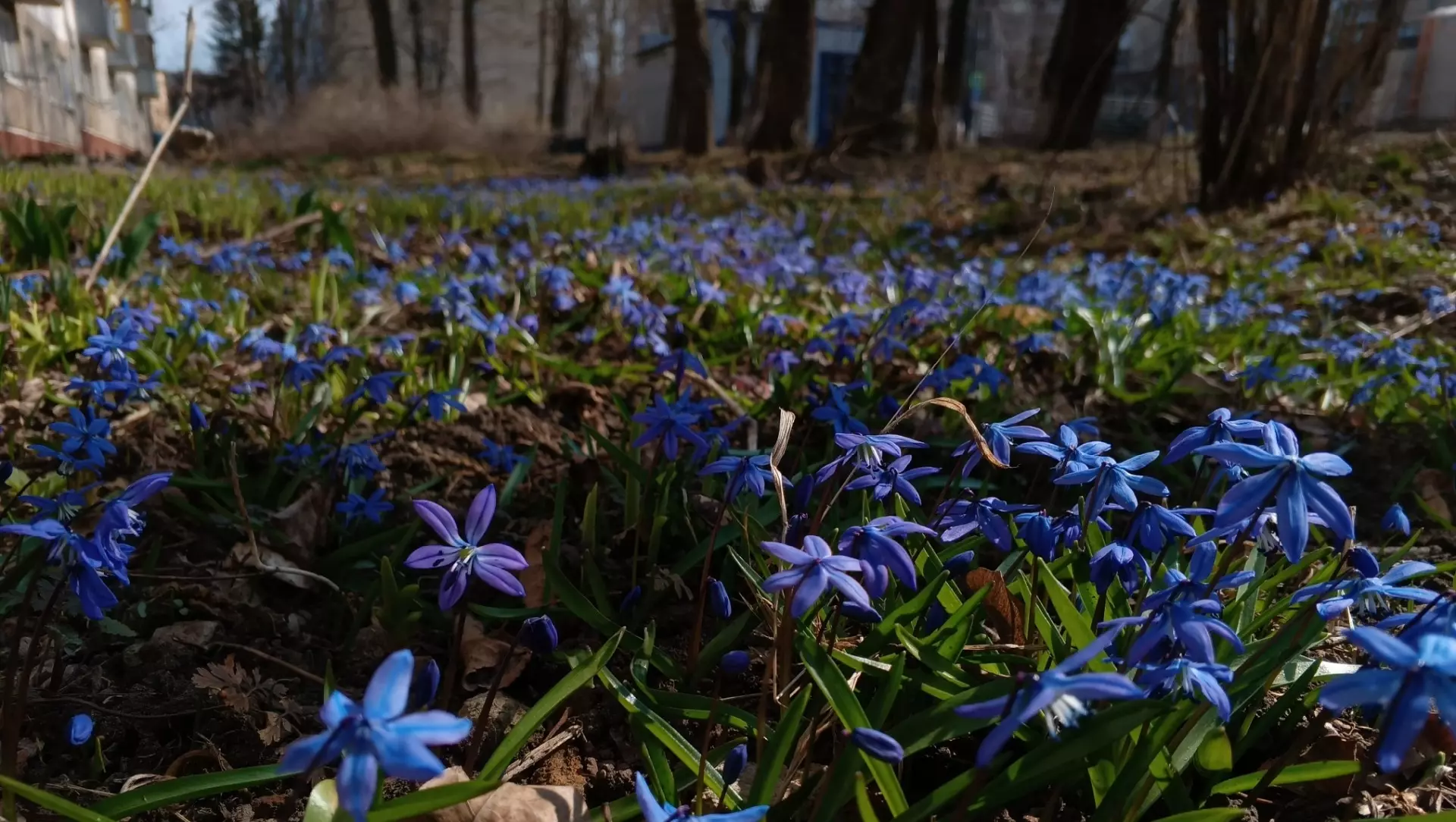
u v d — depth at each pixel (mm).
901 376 4359
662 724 1635
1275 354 4594
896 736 1496
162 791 1504
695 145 28500
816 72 49031
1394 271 7223
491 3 51688
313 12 53188
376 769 919
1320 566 2232
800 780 1680
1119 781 1480
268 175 20219
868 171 17750
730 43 45000
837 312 5789
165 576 2324
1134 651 1306
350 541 2814
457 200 12109
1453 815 1327
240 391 3715
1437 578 2355
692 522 2734
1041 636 1908
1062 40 24328
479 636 2225
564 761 1883
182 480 2783
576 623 2330
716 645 1949
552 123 42062
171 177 15484
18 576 1927
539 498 3178
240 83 54156
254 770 1547
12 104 22031
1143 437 3773
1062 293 5648
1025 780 1421
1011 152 21234
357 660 2244
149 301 5117
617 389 4359
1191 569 1606
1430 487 3412
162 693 2059
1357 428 4000
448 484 3328
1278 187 10297
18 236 5859
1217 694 1275
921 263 8336
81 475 2893
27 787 1299
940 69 20281
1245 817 1663
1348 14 9977
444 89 45719
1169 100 11078
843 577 1268
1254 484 1270
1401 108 17438
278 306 5797
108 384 2855
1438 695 986
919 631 1918
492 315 4953
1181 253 8422
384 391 2916
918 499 1803
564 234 9297
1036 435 1767
